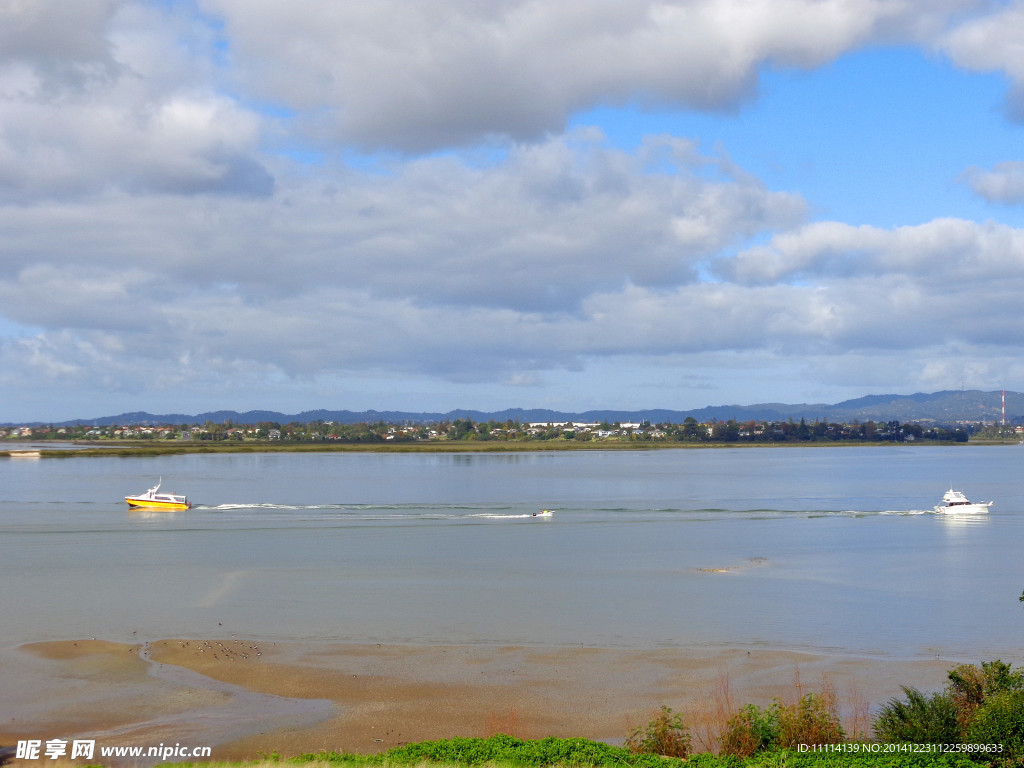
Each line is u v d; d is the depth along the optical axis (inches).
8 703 1461.6
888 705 1435.8
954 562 2856.8
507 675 1615.4
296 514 4242.1
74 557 2923.2
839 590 2380.7
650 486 6314.0
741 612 2110.0
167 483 6501.0
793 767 988.6
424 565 2783.0
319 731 1354.6
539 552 3053.6
